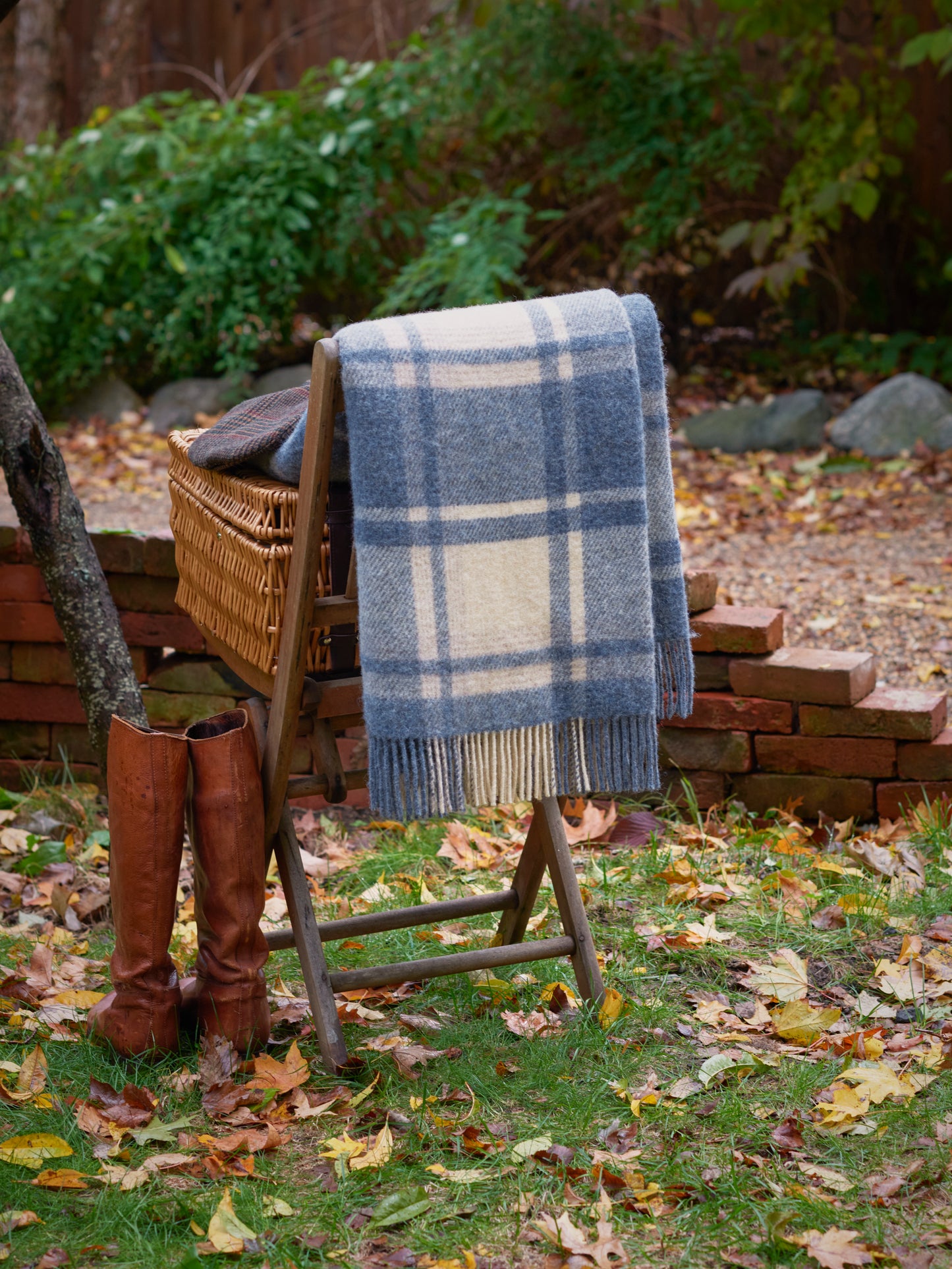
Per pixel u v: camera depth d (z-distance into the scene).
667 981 2.84
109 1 8.98
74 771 4.07
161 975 2.52
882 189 8.32
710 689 3.73
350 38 9.11
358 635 2.46
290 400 2.61
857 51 7.80
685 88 7.78
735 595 5.10
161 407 7.73
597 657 2.31
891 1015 2.68
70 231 7.61
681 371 8.36
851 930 3.02
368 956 2.97
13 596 3.97
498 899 2.83
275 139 7.64
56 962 3.02
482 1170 2.20
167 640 3.91
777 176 8.27
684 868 3.33
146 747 2.40
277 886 3.42
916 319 8.54
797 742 3.67
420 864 3.46
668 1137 2.29
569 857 2.71
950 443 6.83
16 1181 2.17
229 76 9.38
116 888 2.49
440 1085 2.46
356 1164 2.20
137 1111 2.36
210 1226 2.04
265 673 2.47
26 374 7.87
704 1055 2.55
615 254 8.25
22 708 4.05
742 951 2.96
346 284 8.35
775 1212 2.06
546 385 2.24
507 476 2.22
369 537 2.16
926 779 3.59
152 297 7.83
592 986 2.68
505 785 2.30
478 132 7.97
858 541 5.70
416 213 8.03
